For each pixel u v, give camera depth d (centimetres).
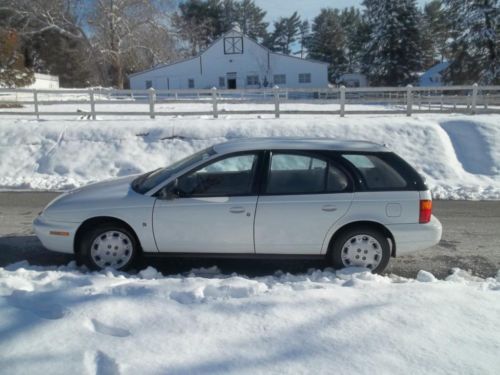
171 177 506
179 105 2927
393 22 5366
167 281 431
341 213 494
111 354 304
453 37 4425
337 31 7575
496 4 4097
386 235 506
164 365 293
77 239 516
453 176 1198
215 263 552
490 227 734
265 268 537
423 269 540
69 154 1324
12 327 338
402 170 509
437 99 1822
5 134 1416
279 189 498
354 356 304
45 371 288
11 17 4322
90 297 385
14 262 550
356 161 508
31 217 785
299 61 4578
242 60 4634
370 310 363
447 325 342
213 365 295
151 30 4431
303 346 315
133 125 1470
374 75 5534
